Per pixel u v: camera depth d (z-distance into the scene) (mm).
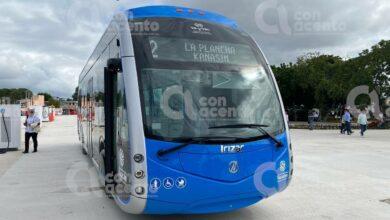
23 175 10719
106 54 7371
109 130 6266
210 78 5789
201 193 5285
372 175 10164
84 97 12844
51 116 48281
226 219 6488
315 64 46438
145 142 5172
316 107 46562
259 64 6348
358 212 6863
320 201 7582
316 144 18312
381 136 23859
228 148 5434
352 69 38531
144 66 5551
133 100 5328
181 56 5805
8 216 6844
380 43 36281
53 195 8344
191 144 5281
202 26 6223
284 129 6043
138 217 6652
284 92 50875
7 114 16500
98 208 7289
